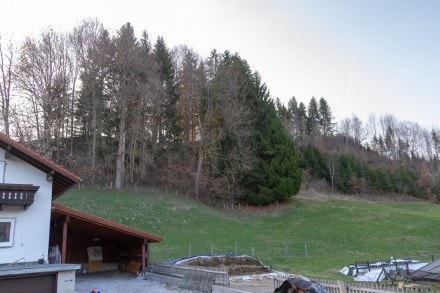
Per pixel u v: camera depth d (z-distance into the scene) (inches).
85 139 1887.3
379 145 4429.1
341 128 4576.8
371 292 473.7
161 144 2079.2
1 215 639.8
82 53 1851.6
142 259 919.0
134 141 1856.5
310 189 2461.9
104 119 1855.3
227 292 621.0
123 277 915.4
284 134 2068.2
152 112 1957.4
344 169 2674.7
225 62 2269.9
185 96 2069.4
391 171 3046.3
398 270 816.9
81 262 1043.3
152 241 941.2
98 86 1854.1
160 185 1946.4
